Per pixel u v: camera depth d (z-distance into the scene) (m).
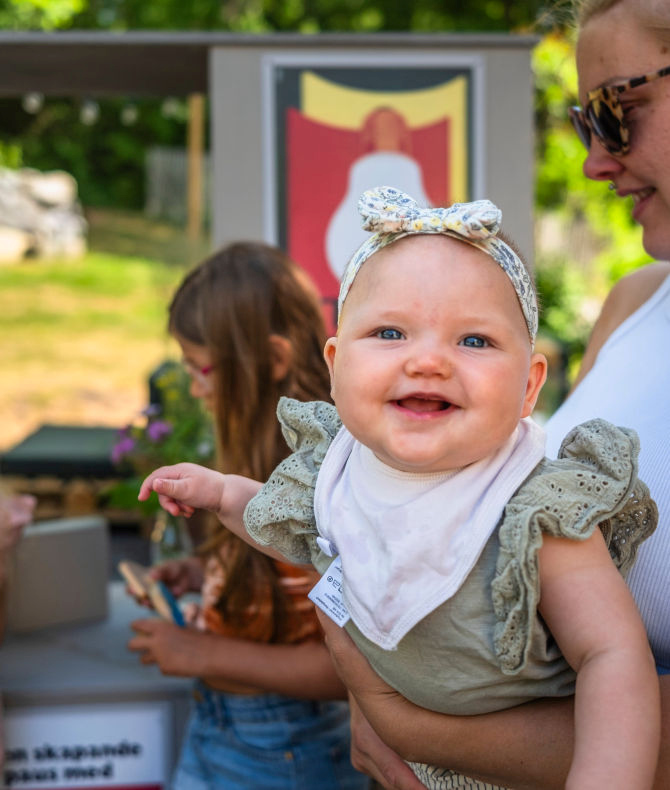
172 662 1.91
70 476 5.50
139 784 2.40
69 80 3.88
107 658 2.55
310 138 3.19
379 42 3.15
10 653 2.60
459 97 3.20
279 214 3.19
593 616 1.04
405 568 1.10
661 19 1.38
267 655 1.87
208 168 10.45
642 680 1.00
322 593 1.22
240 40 3.14
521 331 1.09
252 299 2.02
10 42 3.22
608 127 1.47
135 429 3.11
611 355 1.56
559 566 1.07
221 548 1.91
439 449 1.05
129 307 13.35
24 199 15.29
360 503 1.17
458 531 1.10
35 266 14.80
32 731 2.37
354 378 1.07
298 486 1.30
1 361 10.80
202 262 2.21
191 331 2.07
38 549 2.75
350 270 1.16
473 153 3.21
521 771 1.15
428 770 1.31
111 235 15.68
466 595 1.10
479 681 1.13
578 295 8.66
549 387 6.72
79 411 9.16
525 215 3.22
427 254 1.08
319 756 1.96
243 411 1.99
